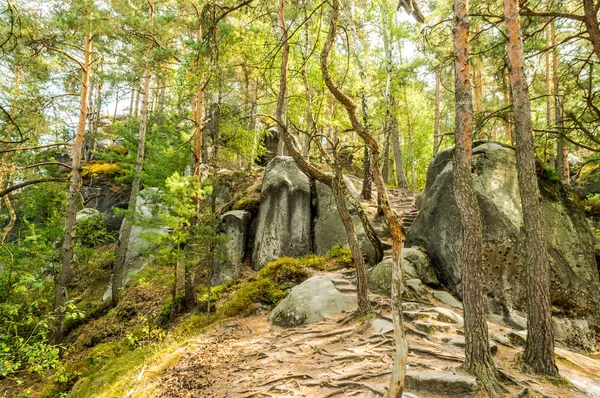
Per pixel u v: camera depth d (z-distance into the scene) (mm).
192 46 10898
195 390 5926
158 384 6336
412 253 10734
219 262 14508
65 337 13680
